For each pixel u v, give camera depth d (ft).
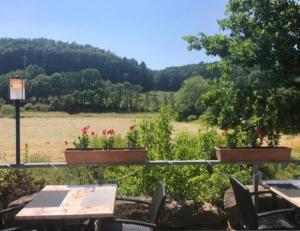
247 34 20.94
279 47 18.94
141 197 15.10
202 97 20.97
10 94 13.12
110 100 356.79
